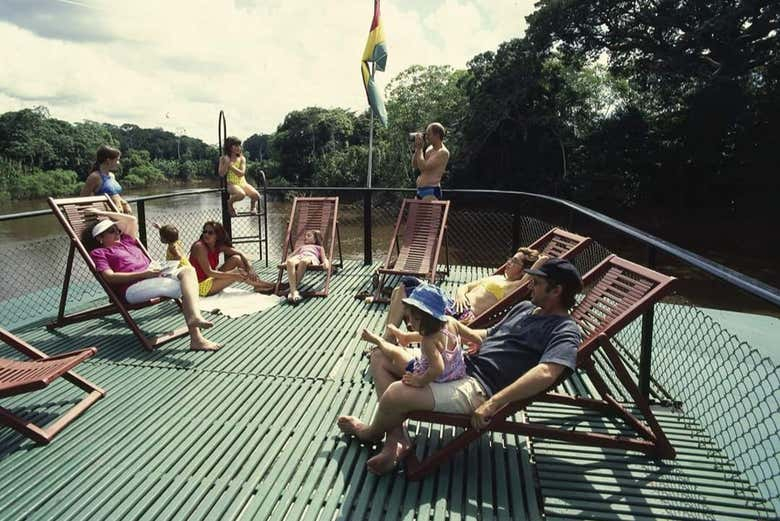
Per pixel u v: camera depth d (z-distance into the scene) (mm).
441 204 6109
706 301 16094
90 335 4590
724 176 29906
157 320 4984
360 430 2801
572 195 33188
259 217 7555
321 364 3947
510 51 34156
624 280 2947
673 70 28375
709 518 2287
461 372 2605
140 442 2893
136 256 4738
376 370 2902
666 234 30000
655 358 4094
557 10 31000
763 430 2945
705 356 4117
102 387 3576
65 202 4637
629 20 30141
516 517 2287
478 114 34875
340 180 49719
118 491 2479
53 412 3244
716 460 2727
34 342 4418
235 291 6004
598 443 2637
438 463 2541
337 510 2348
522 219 6941
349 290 6059
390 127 45812
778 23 25531
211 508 2352
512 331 2762
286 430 2990
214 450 2811
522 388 2393
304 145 68500
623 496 2438
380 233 17531
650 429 2852
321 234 6379
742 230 29078
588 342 2557
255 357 4105
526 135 34625
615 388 3574
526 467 2666
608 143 32406
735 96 27578
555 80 34906
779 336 4582
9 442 2902
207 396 3443
